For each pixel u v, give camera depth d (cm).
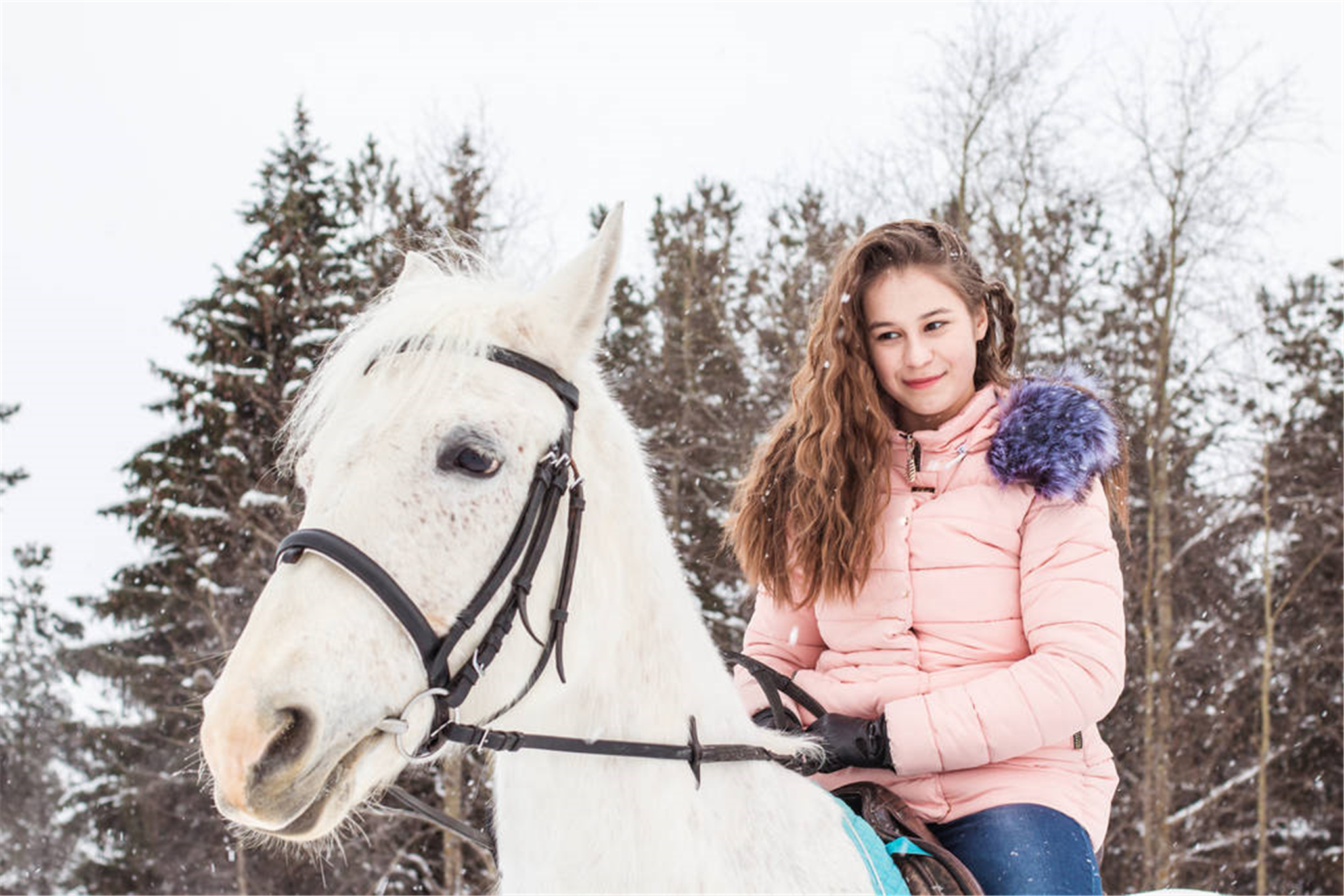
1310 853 1652
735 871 176
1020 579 216
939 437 226
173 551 1379
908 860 198
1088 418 212
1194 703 1603
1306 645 1630
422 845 1236
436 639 152
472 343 164
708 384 1578
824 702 224
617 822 172
